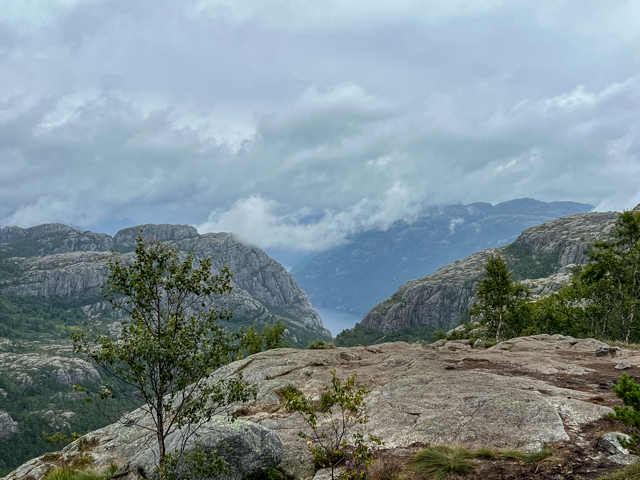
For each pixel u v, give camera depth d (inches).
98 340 356.8
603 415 443.8
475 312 2529.5
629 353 914.7
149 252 383.6
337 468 409.4
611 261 2025.1
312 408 394.3
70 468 505.4
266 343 2269.9
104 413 354.6
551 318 2386.8
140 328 363.6
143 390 365.1
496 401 507.2
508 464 365.7
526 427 432.8
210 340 386.3
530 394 522.9
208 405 624.7
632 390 351.9
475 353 968.3
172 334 379.9
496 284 2368.4
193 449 395.9
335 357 946.1
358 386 697.6
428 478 355.3
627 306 2025.1
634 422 344.5
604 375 692.7
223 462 373.1
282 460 454.0
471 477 347.6
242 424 444.5
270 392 701.9
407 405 544.1
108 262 383.2
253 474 417.1
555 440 399.5
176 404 579.2
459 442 423.5
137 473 424.8
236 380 413.4
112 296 382.0
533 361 823.1
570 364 803.4
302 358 912.9
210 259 393.4
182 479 380.8
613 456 355.3
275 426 557.9
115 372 358.9
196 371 375.9
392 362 875.4
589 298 2354.8
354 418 537.0
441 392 579.2
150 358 354.3
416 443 438.0
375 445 445.4
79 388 342.3
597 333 2249.0
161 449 379.2
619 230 2052.2
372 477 371.9
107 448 571.5
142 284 376.8
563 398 506.0
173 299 388.5
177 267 385.7
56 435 1764.3
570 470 340.8
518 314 2431.1
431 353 956.0
